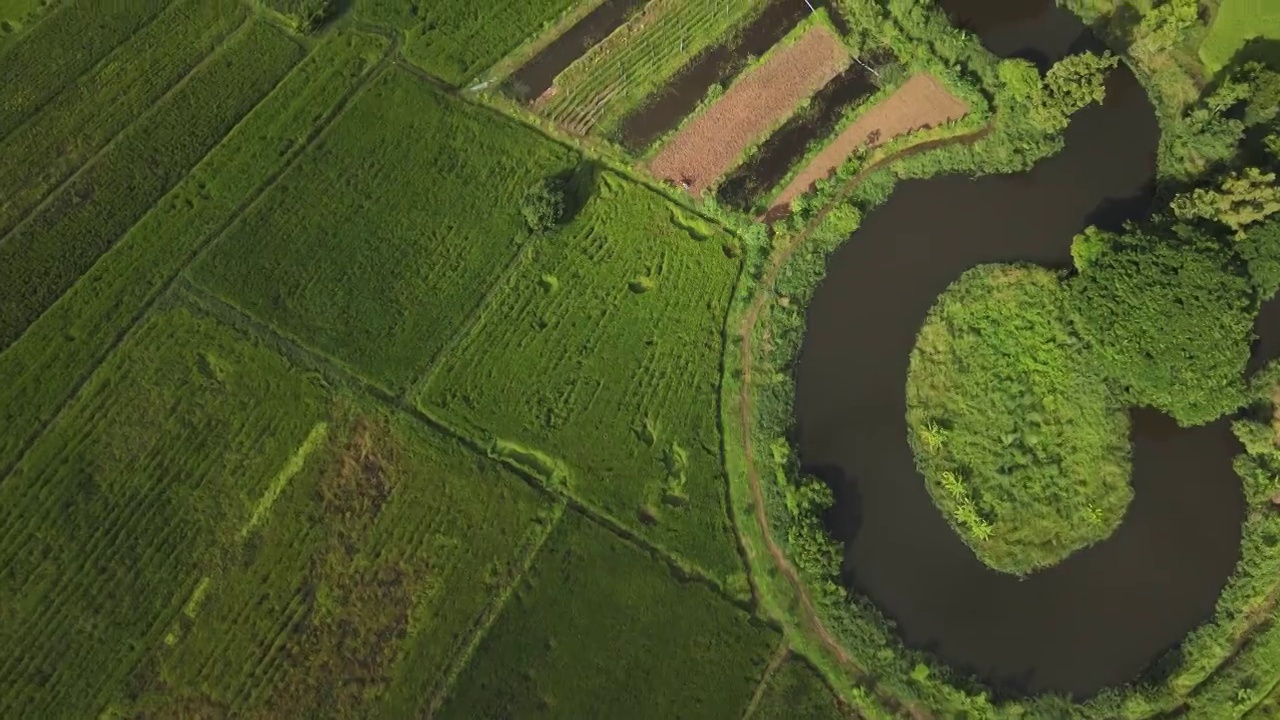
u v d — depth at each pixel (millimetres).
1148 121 42781
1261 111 38844
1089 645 36625
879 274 41656
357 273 42031
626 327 41250
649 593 37688
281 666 36750
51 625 37250
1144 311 36062
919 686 36281
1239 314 35844
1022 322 39938
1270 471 37438
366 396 40188
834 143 43406
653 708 36344
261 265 42188
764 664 36938
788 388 39969
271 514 38688
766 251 41812
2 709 36000
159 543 38375
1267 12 41844
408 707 36219
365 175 43562
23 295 41750
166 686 36562
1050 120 41125
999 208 42188
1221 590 36750
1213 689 35406
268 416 40031
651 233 42531
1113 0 43875
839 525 38688
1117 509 37781
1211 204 37469
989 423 39000
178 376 40594
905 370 40312
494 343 41062
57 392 40375
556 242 42406
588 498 38906
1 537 38406
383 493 39000
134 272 42094
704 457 39438
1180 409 37125
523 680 36656
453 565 38000
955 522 38219
